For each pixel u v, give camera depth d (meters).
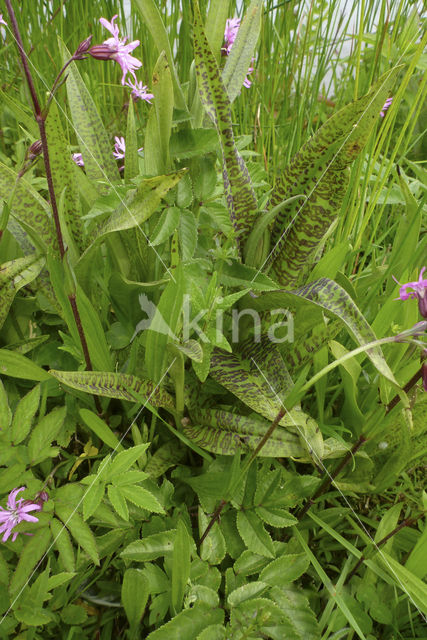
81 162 0.64
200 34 0.40
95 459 0.54
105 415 0.54
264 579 0.45
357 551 0.48
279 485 0.49
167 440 0.55
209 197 0.56
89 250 0.47
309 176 0.45
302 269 0.51
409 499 0.56
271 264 0.51
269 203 0.49
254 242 0.49
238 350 0.54
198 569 0.45
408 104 0.98
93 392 0.43
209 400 0.55
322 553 0.54
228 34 0.58
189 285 0.44
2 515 0.38
